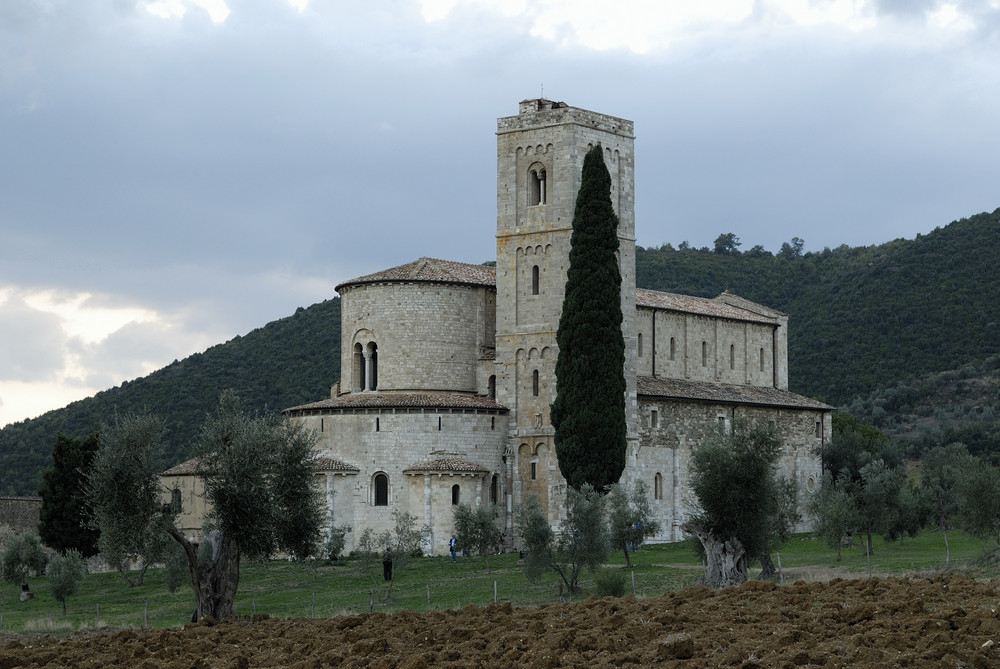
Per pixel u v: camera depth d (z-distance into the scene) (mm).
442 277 112562
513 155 110625
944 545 96562
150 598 88875
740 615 49281
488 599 77000
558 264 107875
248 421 65562
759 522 74625
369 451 105062
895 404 199875
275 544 66125
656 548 105625
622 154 111438
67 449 107562
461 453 105875
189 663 48938
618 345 103188
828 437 134375
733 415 123125
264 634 55469
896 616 47156
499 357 109562
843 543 101938
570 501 97375
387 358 111812
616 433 101938
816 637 44531
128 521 62594
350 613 71125
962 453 124688
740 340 132250
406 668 44531
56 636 63312
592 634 47031
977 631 43438
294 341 193000
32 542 106125
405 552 93250
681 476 116062
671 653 43625
